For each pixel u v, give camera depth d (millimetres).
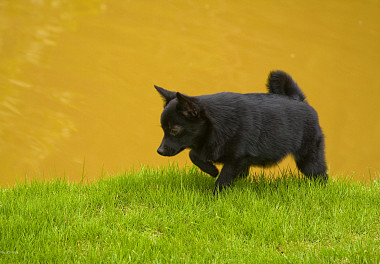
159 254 5789
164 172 8461
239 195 7340
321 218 6895
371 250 5793
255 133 7227
